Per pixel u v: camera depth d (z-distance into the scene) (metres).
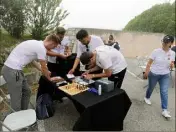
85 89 2.68
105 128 2.53
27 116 2.39
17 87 2.66
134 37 11.27
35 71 4.70
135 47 11.39
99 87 2.50
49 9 6.63
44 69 2.75
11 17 5.72
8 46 5.21
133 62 9.27
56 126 2.89
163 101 3.32
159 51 3.19
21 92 2.73
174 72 6.23
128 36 11.26
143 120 3.21
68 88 2.71
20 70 2.63
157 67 3.26
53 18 6.86
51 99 3.23
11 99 2.75
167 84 3.30
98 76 2.93
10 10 5.34
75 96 2.47
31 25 6.52
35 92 4.03
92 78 3.00
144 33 11.29
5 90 3.38
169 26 13.12
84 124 2.27
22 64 2.62
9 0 5.17
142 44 11.40
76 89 2.67
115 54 2.93
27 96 2.95
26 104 2.97
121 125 2.74
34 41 2.67
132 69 7.52
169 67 3.24
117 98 2.54
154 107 3.74
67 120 3.07
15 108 2.75
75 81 2.97
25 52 2.60
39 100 3.16
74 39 7.69
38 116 3.03
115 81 3.00
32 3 6.28
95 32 10.94
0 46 4.94
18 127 2.16
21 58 2.60
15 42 5.73
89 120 2.29
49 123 2.97
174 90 4.76
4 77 2.66
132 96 4.34
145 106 3.77
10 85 2.66
